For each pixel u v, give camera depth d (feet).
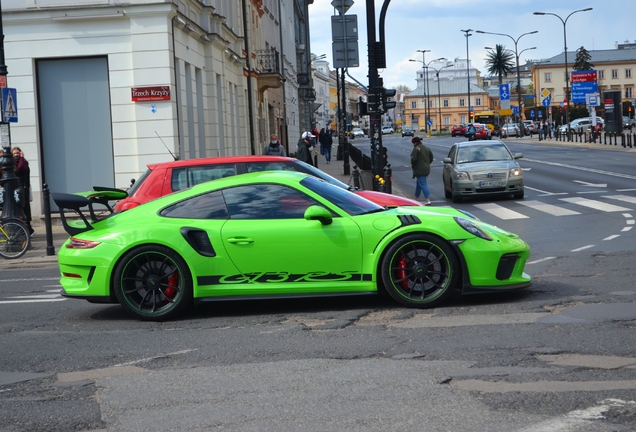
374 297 27.14
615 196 68.23
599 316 22.59
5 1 66.59
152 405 15.96
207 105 86.28
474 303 25.39
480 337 20.59
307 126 260.62
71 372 19.03
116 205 36.27
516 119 337.72
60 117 68.49
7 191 49.26
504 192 69.87
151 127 67.31
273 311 25.63
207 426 14.47
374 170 68.59
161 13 66.39
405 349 19.65
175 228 24.82
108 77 67.92
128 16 66.49
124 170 67.77
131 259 24.76
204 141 83.71
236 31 107.96
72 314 27.04
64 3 66.64
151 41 66.69
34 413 15.72
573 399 15.15
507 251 24.97
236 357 19.67
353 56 67.31
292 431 13.97
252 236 24.54
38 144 67.87
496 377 16.85
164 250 24.68
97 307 28.17
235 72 106.52
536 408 14.69
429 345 19.97
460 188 70.23
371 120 68.28
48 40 67.15
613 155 139.13
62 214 26.37
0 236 46.42
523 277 25.88
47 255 46.75
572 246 40.01
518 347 19.38
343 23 67.15
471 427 13.80
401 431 13.74
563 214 56.90
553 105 460.96
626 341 19.58
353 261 24.62
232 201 25.25
